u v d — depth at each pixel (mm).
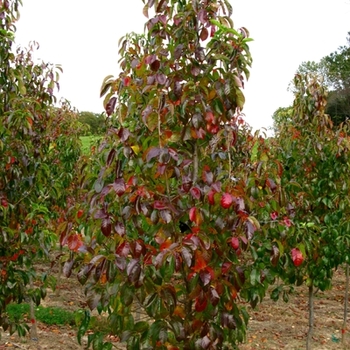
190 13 2654
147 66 2801
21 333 4125
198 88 2555
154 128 2521
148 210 2406
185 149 2762
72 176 7699
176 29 2680
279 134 5973
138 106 2758
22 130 4133
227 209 2523
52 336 6305
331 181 5215
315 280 5156
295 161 5434
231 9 2760
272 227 3033
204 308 2385
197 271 2283
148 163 2518
